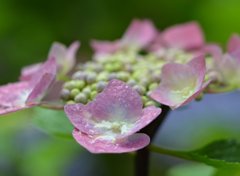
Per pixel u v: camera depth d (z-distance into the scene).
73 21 0.64
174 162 0.62
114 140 0.32
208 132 0.60
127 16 0.64
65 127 0.41
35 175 0.58
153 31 0.45
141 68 0.37
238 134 0.60
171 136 0.63
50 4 0.63
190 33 0.44
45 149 0.59
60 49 0.38
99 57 0.40
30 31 0.65
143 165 0.38
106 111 0.33
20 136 0.59
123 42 0.44
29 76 0.38
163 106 0.36
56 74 0.36
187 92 0.34
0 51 0.66
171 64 0.34
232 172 0.41
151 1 0.63
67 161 0.59
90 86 0.36
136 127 0.32
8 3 0.63
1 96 0.35
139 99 0.33
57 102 0.35
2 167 0.58
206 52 0.42
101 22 0.63
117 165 0.59
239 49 0.38
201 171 0.50
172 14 0.64
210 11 0.63
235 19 0.63
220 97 0.64
